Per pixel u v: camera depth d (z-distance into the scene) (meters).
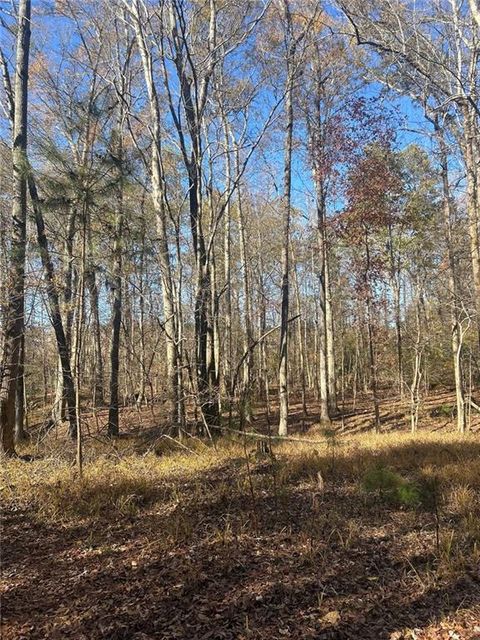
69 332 14.05
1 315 8.27
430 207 16.62
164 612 3.65
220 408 12.56
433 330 20.42
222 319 20.47
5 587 4.11
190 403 14.25
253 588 3.98
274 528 5.25
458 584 4.04
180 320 13.80
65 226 9.89
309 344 36.75
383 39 9.07
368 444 11.03
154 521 5.49
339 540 4.93
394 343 19.62
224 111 16.50
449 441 10.98
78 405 7.52
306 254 28.09
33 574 4.33
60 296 10.68
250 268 25.66
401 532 5.14
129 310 20.17
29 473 7.84
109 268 10.12
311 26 15.05
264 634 3.37
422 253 19.08
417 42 9.46
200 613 3.63
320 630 3.42
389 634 3.41
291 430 17.86
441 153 13.89
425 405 20.75
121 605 3.76
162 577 4.18
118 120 14.36
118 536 5.15
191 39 14.87
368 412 20.64
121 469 8.12
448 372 23.44
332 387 21.42
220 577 4.18
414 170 16.58
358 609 3.70
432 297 22.55
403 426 17.81
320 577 4.15
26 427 16.67
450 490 6.33
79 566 4.47
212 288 14.23
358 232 15.18
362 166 14.53
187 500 6.20
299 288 32.62
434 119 11.81
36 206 8.27
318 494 6.41
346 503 6.04
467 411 17.14
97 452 9.87
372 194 14.47
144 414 17.61
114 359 14.27
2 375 8.62
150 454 9.78
